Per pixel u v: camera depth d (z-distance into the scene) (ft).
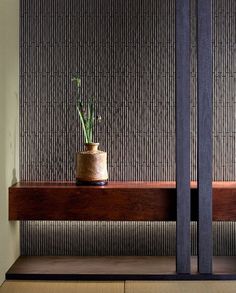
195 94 14.08
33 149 14.23
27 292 11.59
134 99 14.14
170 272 12.55
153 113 14.15
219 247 14.07
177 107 12.35
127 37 14.11
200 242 12.40
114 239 14.15
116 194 12.81
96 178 13.23
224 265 13.19
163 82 14.11
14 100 13.56
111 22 14.12
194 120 14.12
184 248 12.40
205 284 12.07
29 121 14.20
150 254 14.12
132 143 14.17
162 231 14.11
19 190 12.89
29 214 12.91
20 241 14.15
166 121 14.14
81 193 12.84
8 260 12.80
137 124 14.15
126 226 14.14
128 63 14.11
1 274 12.04
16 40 13.79
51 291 11.66
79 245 14.16
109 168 14.20
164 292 11.54
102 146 14.19
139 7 14.10
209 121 12.34
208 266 12.41
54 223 14.17
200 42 12.30
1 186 12.07
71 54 14.16
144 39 14.11
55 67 14.19
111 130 14.16
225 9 14.08
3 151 12.32
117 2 14.11
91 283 12.20
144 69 14.11
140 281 12.33
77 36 14.16
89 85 14.15
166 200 12.75
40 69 14.19
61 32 14.19
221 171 14.16
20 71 14.16
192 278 12.38
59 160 14.23
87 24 14.16
